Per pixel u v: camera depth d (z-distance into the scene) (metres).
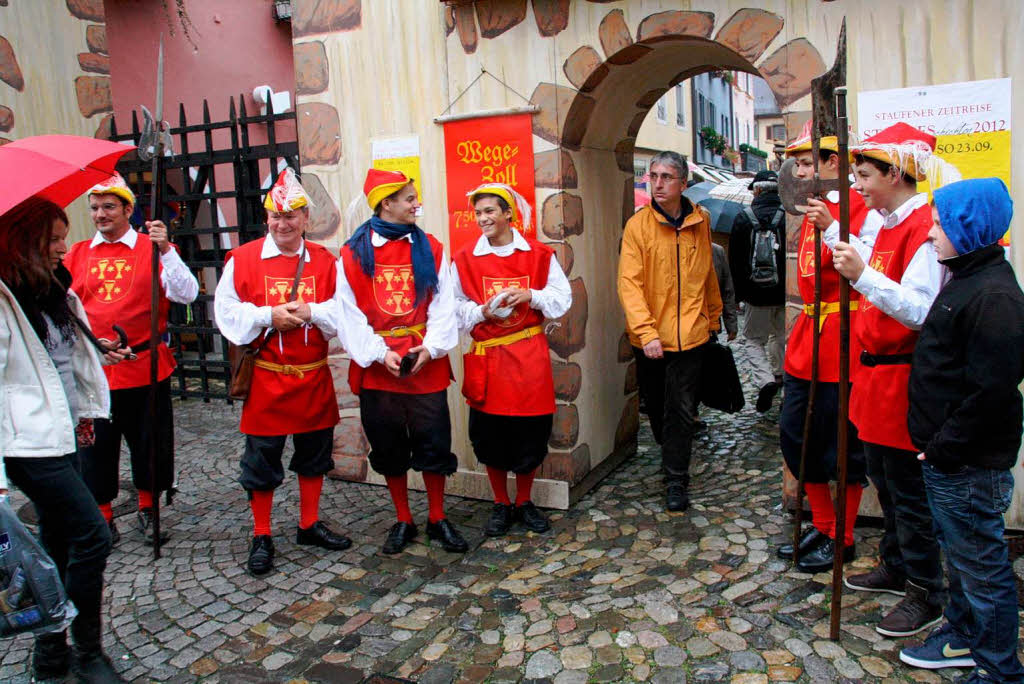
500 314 3.64
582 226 4.24
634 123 4.76
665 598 3.14
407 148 4.36
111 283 3.90
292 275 3.58
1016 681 2.30
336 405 3.79
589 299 4.33
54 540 2.76
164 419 4.04
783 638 2.81
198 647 2.96
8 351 2.41
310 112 4.58
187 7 8.62
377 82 4.39
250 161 6.44
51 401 2.49
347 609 3.21
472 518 4.12
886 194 2.64
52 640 2.69
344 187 4.57
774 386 5.46
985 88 3.23
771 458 4.79
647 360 4.27
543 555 3.63
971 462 2.24
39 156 2.40
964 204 2.20
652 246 4.00
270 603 3.29
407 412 3.62
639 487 4.41
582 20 3.83
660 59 4.10
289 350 3.54
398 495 3.79
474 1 4.03
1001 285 2.17
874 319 2.67
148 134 3.60
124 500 4.56
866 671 2.60
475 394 3.76
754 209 5.62
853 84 3.41
